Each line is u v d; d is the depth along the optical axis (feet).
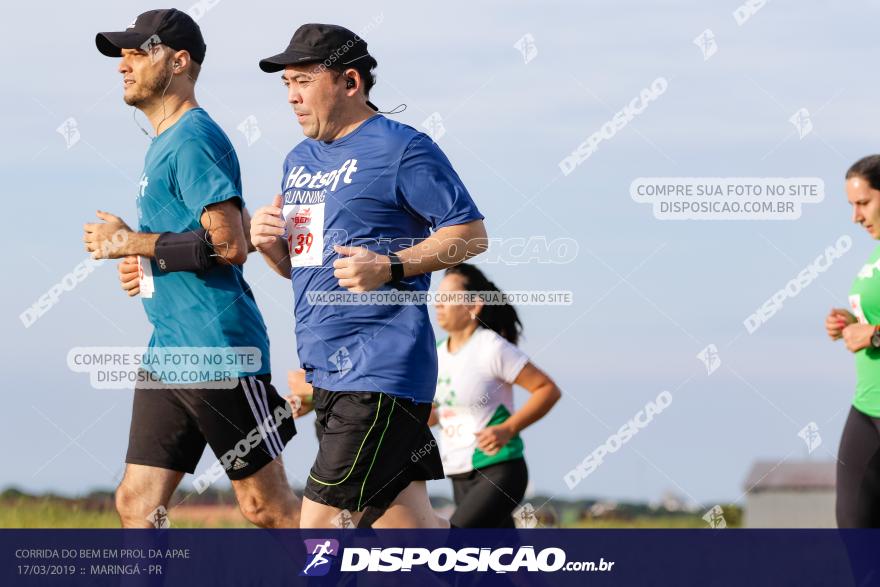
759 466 55.98
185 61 42.88
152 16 42.80
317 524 37.91
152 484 41.81
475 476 47.65
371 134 38.29
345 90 38.55
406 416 37.63
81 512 59.88
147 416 41.98
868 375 44.45
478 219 37.91
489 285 47.78
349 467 37.24
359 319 37.50
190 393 41.42
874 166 44.78
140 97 42.73
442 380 47.73
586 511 62.69
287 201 39.45
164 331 41.73
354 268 35.83
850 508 45.24
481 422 47.47
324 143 39.27
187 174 41.14
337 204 38.04
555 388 47.21
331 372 37.91
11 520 56.18
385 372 37.24
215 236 40.73
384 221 38.11
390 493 38.01
